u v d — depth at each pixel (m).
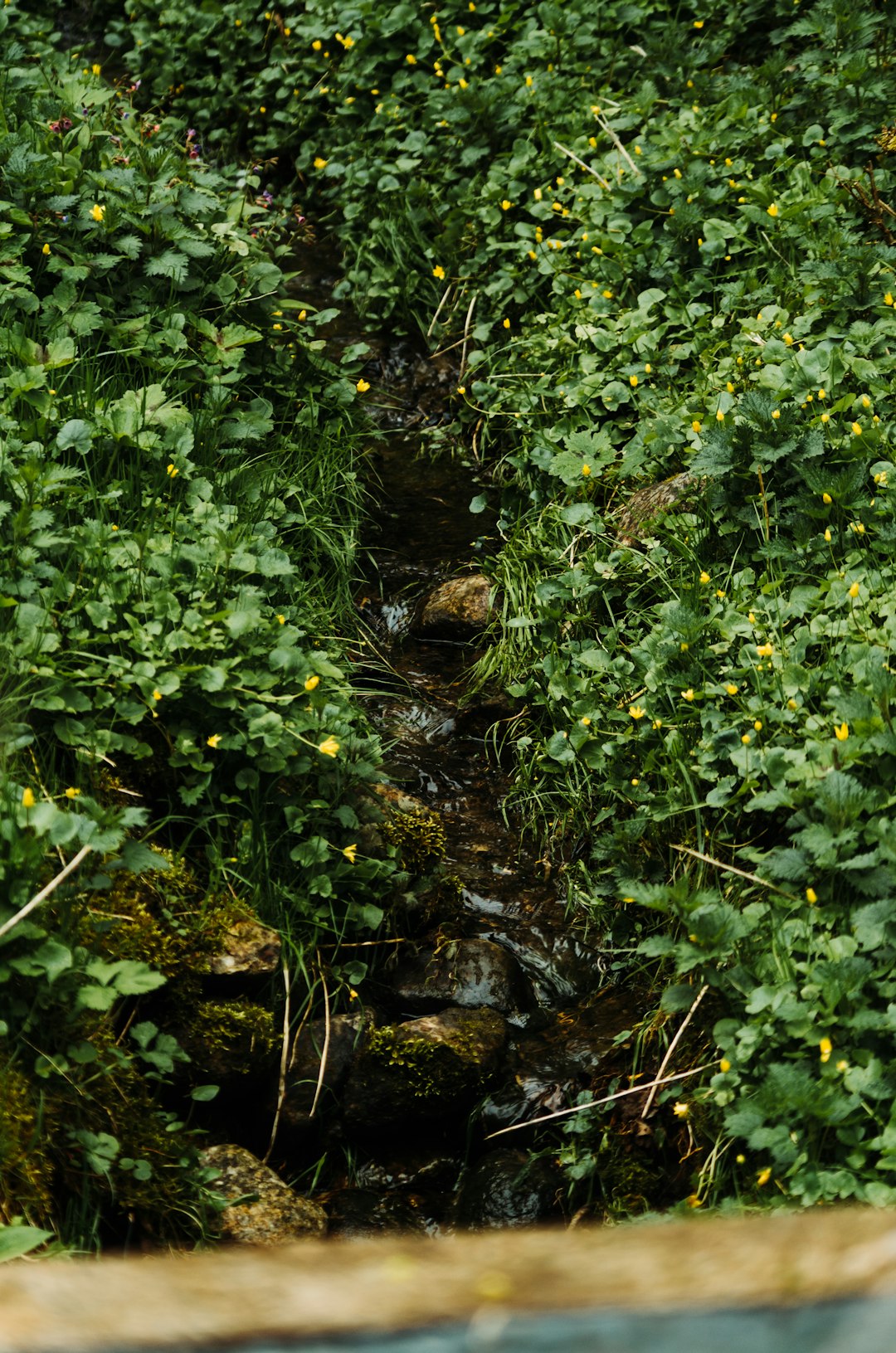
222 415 4.73
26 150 4.84
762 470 4.23
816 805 3.18
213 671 3.42
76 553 3.70
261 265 5.31
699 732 3.80
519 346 5.79
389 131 7.11
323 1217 2.96
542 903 4.00
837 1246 1.20
